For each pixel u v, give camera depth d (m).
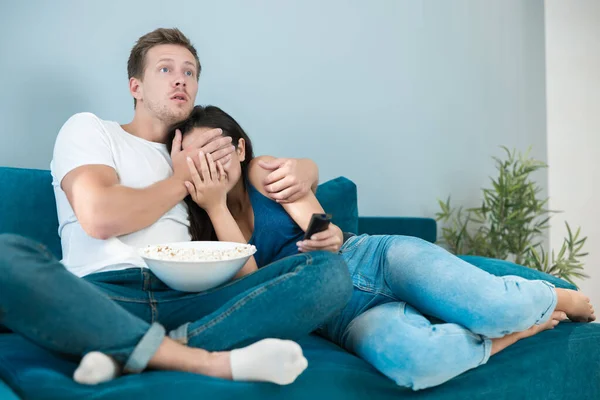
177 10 2.42
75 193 1.47
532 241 3.40
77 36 2.23
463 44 3.24
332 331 1.56
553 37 3.59
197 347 1.17
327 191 2.24
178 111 1.74
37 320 1.00
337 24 2.82
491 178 3.22
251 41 2.59
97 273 1.41
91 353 1.02
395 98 2.99
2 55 2.10
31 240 1.02
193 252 1.37
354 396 1.22
